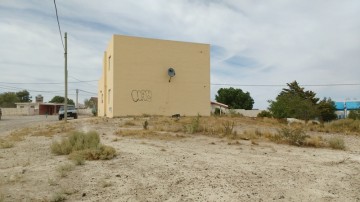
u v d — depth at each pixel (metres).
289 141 12.05
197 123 15.59
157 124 18.73
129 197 4.94
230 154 9.08
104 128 17.36
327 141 12.75
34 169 6.80
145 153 8.97
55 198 4.71
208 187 5.51
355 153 9.92
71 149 9.00
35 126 21.80
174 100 28.36
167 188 5.44
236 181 5.93
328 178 6.32
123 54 26.53
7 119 39.62
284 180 6.08
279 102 24.45
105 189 5.35
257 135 14.06
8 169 6.85
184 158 8.25
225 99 66.00
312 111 23.06
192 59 29.17
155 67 27.69
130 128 17.12
